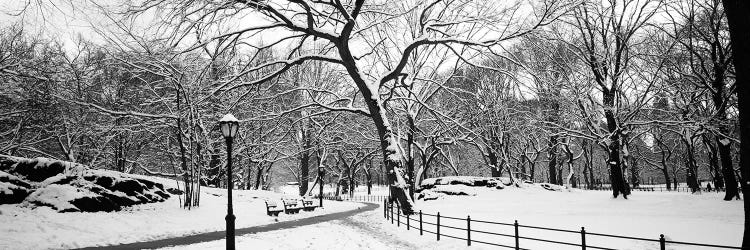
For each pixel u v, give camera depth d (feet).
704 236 45.75
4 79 79.61
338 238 49.01
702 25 95.40
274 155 153.38
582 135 112.27
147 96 93.71
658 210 78.23
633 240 44.27
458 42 78.23
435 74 110.83
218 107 88.22
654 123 107.04
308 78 122.52
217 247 41.47
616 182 102.78
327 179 258.57
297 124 139.44
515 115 144.66
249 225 62.28
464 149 190.60
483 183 132.57
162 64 74.74
